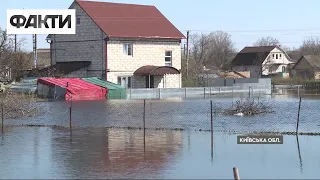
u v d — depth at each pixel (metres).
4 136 27.22
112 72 67.94
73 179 17.00
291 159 20.28
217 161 19.92
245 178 17.05
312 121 33.91
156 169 18.45
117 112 40.75
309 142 24.39
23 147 23.56
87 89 56.62
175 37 73.31
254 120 34.50
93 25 68.69
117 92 59.47
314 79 116.19
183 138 26.00
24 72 71.75
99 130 29.56
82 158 20.72
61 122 34.22
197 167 18.77
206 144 24.00
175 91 66.56
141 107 45.34
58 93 55.38
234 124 32.28
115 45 68.12
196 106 45.62
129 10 73.62
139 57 70.38
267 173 17.77
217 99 58.78
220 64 167.62
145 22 73.12
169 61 73.56
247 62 154.25
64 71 68.06
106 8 71.69
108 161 20.05
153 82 72.00
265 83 83.56
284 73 142.00
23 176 17.50
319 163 19.42
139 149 22.81
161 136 26.81
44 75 68.06
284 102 50.72
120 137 26.59
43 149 22.97
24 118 36.53
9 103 38.41
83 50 69.81
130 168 18.67
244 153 21.64
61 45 72.19
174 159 20.36
